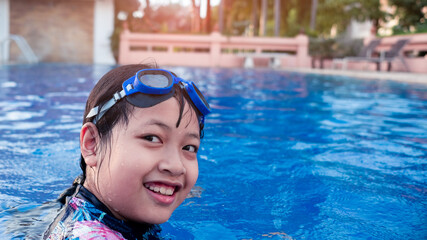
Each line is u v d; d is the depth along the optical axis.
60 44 20.83
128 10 22.30
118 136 0.89
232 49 24.00
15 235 1.07
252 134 3.44
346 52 18.47
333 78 11.60
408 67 15.05
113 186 0.89
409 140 3.29
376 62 16.53
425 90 7.99
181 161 0.92
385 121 4.30
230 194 1.87
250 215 1.61
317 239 1.40
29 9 20.45
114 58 21.16
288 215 1.62
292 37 22.64
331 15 26.12
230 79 10.67
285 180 2.12
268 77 11.82
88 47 21.00
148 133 0.88
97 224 0.91
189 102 0.95
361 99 6.41
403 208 1.73
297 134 3.49
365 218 1.61
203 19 26.38
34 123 3.59
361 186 2.04
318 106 5.50
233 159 2.55
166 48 24.48
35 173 2.04
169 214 0.92
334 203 1.78
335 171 2.32
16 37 17.27
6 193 1.71
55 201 1.27
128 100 0.89
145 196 0.89
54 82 8.03
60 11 20.67
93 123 0.94
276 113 4.79
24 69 12.16
